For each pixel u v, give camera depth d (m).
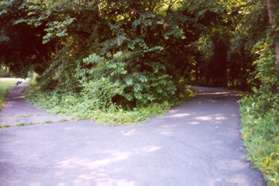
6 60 13.59
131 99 9.19
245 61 13.76
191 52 12.56
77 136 6.54
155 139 6.14
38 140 6.27
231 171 4.38
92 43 10.54
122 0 10.04
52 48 12.76
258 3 7.94
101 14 10.57
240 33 10.06
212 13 10.53
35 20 10.68
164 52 10.94
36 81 13.12
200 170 4.46
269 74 7.00
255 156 4.75
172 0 10.49
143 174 4.38
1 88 17.52
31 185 4.06
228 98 11.45
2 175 4.40
